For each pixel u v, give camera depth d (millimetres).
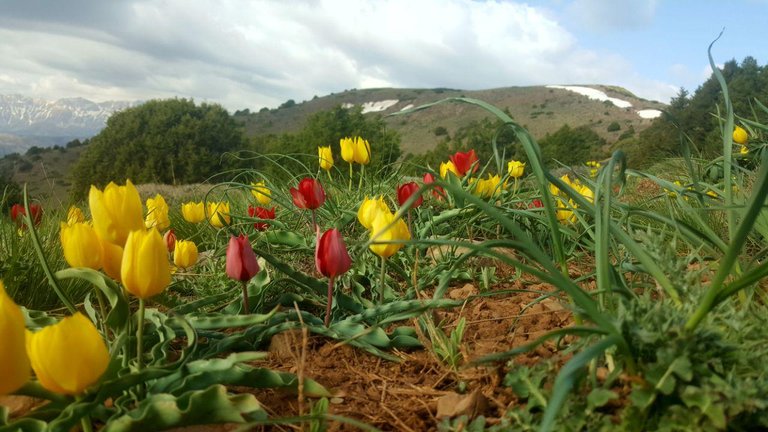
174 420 371
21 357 297
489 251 353
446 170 986
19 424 335
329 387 477
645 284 493
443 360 507
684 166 1605
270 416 427
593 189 540
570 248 831
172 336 468
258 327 550
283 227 902
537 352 495
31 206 881
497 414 412
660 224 823
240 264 548
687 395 311
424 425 413
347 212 927
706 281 594
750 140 1291
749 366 341
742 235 303
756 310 437
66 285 718
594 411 352
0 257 721
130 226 430
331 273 550
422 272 763
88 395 362
